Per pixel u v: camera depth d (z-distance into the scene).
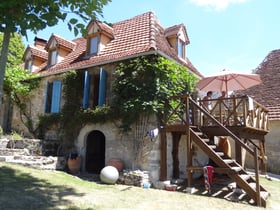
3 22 3.79
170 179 9.79
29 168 8.97
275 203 7.22
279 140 14.16
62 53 14.67
